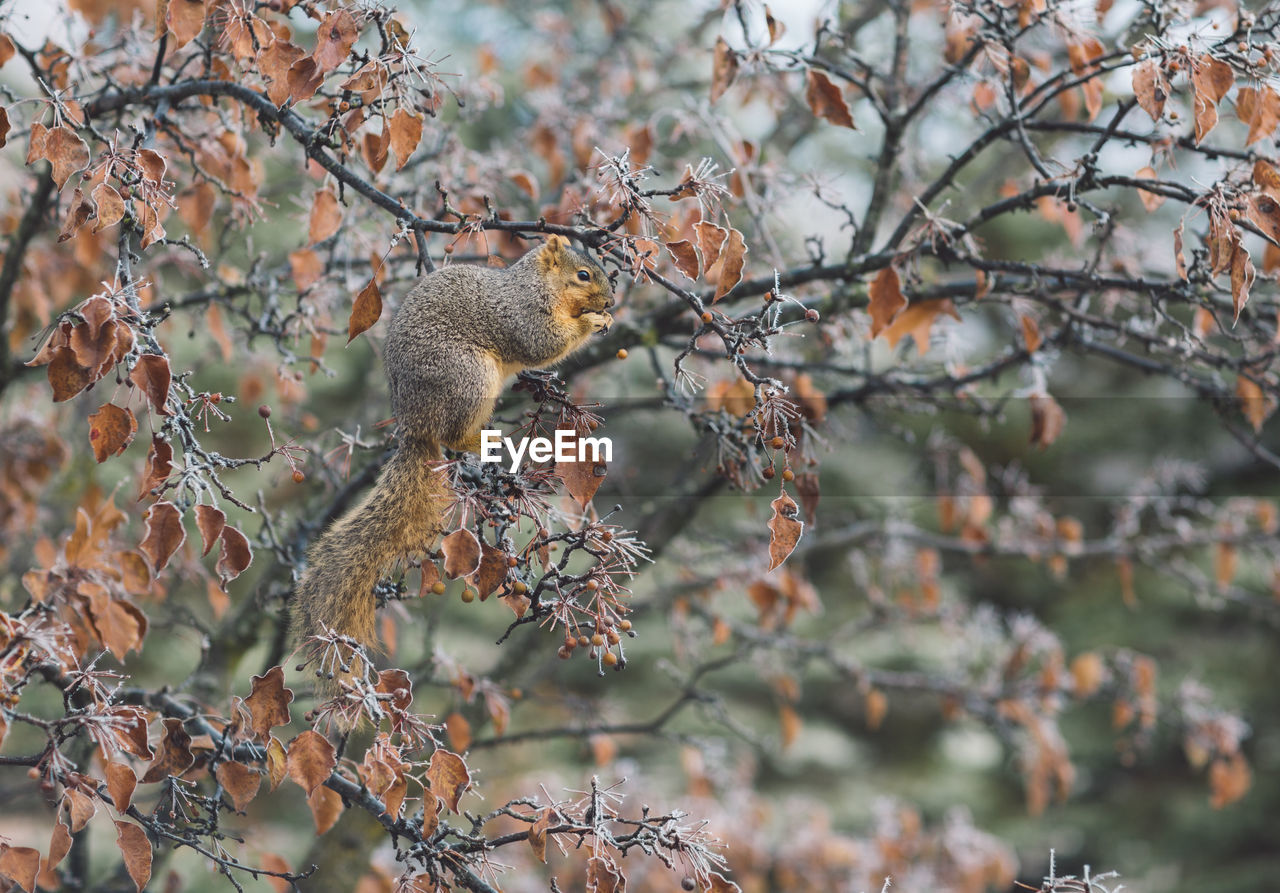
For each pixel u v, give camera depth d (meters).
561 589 3.33
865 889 9.34
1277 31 4.54
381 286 5.77
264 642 6.58
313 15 4.09
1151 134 4.48
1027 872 18.47
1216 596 8.64
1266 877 17.34
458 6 11.56
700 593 7.68
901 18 5.84
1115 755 18.48
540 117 6.68
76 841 5.47
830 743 18.33
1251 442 5.98
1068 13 4.81
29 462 6.42
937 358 6.24
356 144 4.57
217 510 3.08
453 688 5.95
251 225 5.41
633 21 8.77
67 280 6.54
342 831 6.20
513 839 3.46
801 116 7.69
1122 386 18.02
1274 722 18.23
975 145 4.93
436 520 3.84
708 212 5.55
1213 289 4.94
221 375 12.46
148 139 3.98
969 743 18.86
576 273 4.53
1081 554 8.02
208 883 8.19
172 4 3.82
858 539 8.41
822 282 6.15
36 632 3.21
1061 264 6.36
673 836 3.39
